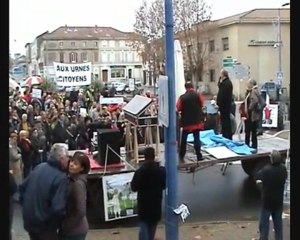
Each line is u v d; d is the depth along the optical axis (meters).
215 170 10.47
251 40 32.69
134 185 5.50
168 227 5.14
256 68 31.55
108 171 7.07
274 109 9.66
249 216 7.16
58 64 15.10
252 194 8.34
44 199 3.79
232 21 33.47
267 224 5.65
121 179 7.11
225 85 9.55
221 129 9.80
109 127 9.90
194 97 7.66
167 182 5.12
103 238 6.40
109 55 48.94
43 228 3.81
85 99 15.53
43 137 8.20
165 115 4.97
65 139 9.48
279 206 5.43
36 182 3.80
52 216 3.78
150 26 34.00
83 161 4.06
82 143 9.65
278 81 14.59
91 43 47.03
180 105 7.63
